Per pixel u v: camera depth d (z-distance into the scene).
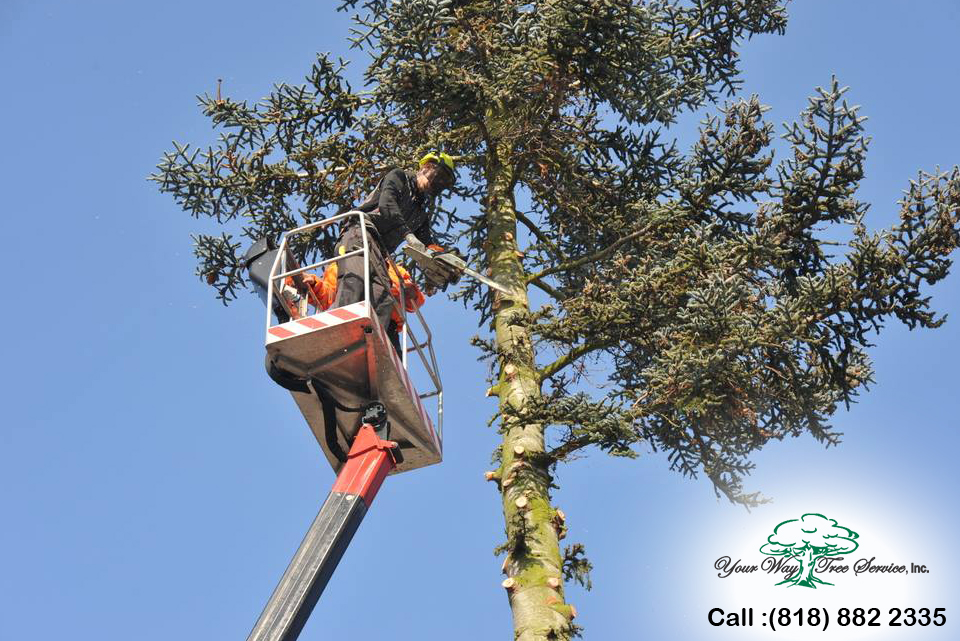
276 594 9.18
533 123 14.66
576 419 11.23
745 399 11.77
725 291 11.49
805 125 12.43
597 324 12.12
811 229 12.97
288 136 14.75
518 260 14.48
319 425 11.09
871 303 12.09
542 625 11.03
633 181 14.84
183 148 14.48
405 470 11.81
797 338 11.90
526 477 12.12
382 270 11.56
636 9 13.04
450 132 15.19
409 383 11.04
